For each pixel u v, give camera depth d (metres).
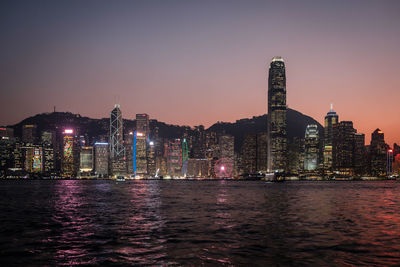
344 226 51.75
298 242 39.78
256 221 57.53
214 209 79.44
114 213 72.19
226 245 38.31
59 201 109.69
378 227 50.91
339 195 142.12
